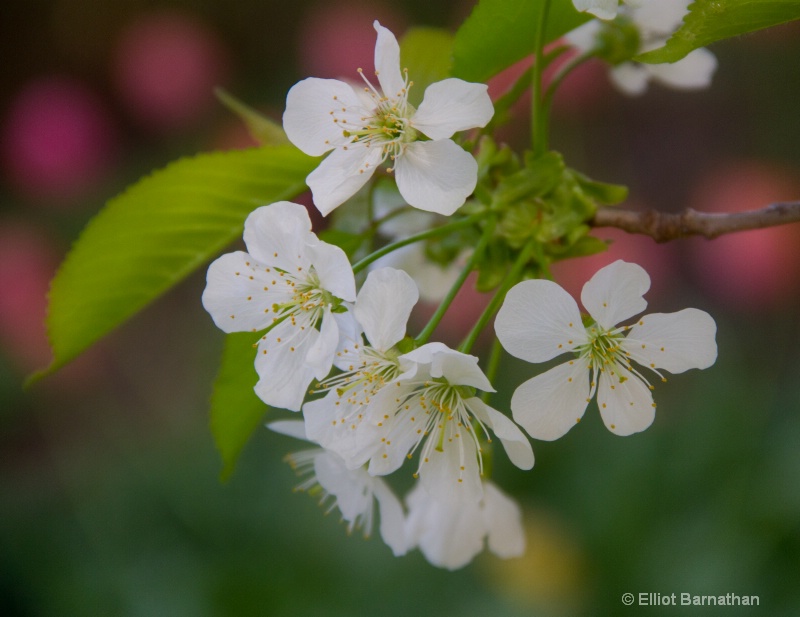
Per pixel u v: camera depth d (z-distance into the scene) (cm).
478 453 27
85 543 62
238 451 30
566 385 27
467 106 27
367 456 27
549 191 29
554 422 27
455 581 54
